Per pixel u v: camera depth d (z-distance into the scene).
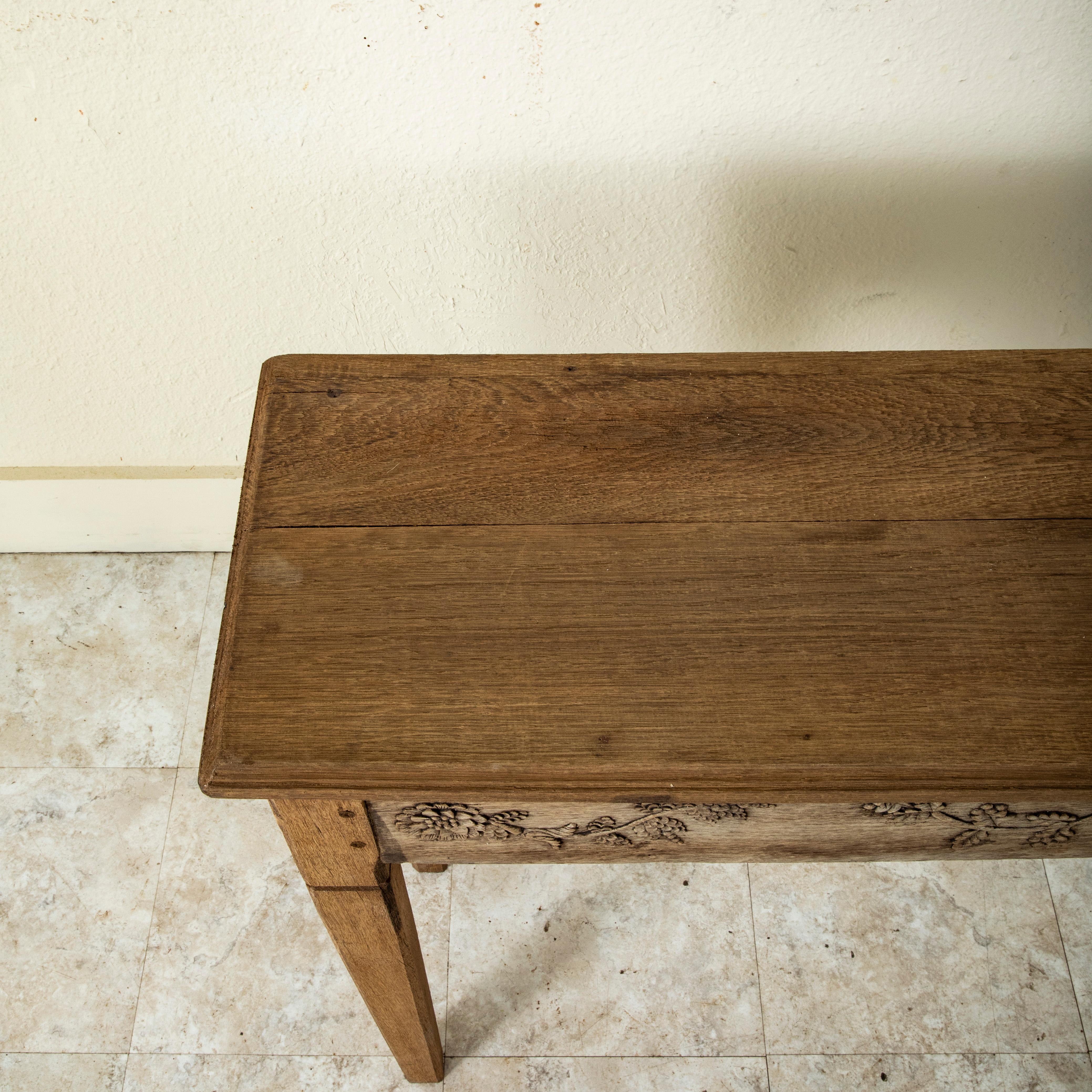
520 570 0.93
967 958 1.57
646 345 1.57
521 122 1.22
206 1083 1.51
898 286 1.47
